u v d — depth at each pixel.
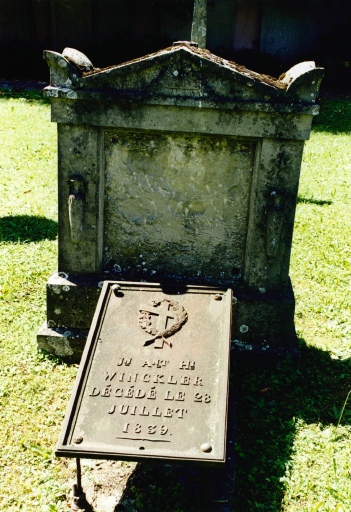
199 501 2.04
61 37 9.78
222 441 1.91
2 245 3.54
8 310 2.92
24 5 9.59
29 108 6.91
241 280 2.62
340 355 2.74
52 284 2.59
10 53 9.31
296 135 2.38
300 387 2.53
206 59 2.30
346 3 9.59
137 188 2.54
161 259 2.62
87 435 1.93
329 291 3.23
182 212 2.55
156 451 1.89
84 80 2.37
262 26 9.76
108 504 2.02
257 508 2.03
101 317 2.26
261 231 2.52
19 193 4.35
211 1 9.59
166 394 2.04
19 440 2.23
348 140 6.35
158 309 2.28
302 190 4.77
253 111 2.36
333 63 9.29
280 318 2.58
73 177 2.50
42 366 2.57
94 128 2.45
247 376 2.58
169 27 9.84
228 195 2.52
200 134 2.43
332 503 2.05
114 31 9.86
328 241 3.79
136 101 2.37
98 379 2.07
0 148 5.32
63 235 2.59
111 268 2.65
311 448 2.24
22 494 2.05
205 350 2.16
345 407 2.45
